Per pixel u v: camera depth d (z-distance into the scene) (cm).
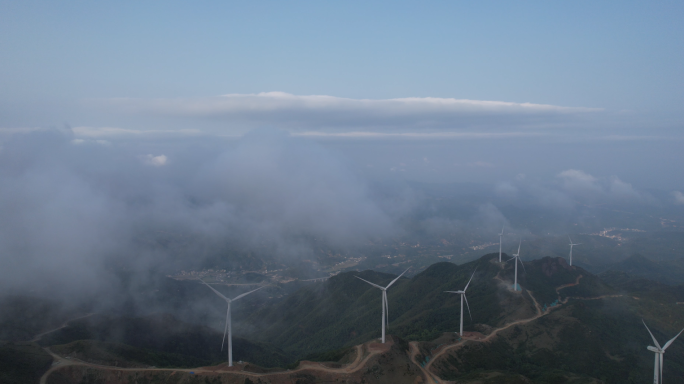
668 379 16550
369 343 16362
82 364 15462
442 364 16262
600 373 16712
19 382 14062
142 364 15838
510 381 13962
